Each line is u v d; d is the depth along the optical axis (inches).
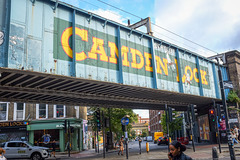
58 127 1223.5
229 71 1293.1
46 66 542.9
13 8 510.3
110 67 674.8
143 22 957.8
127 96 923.4
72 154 1137.4
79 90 753.6
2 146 749.3
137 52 759.7
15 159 746.8
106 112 1365.7
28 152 741.9
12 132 1191.6
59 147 1221.1
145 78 768.3
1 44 486.9
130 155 800.9
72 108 1296.8
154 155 738.2
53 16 577.0
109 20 683.4
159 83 812.0
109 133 1401.3
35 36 535.8
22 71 506.3
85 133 1546.5
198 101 1208.8
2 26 495.5
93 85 689.0
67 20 602.5
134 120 1449.3
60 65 569.0
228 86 522.9
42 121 1221.1
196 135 1514.5
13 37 499.2
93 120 1334.9
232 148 460.4
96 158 774.5
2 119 1190.3
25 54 512.7
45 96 792.3
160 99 1050.7
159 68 826.2
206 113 1342.3
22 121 1189.7
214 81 1139.9
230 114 1200.2
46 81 613.0
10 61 487.5
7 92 692.1
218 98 1132.5
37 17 547.5
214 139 1245.7
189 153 732.0
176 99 1080.8
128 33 744.3
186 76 944.3
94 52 642.2
